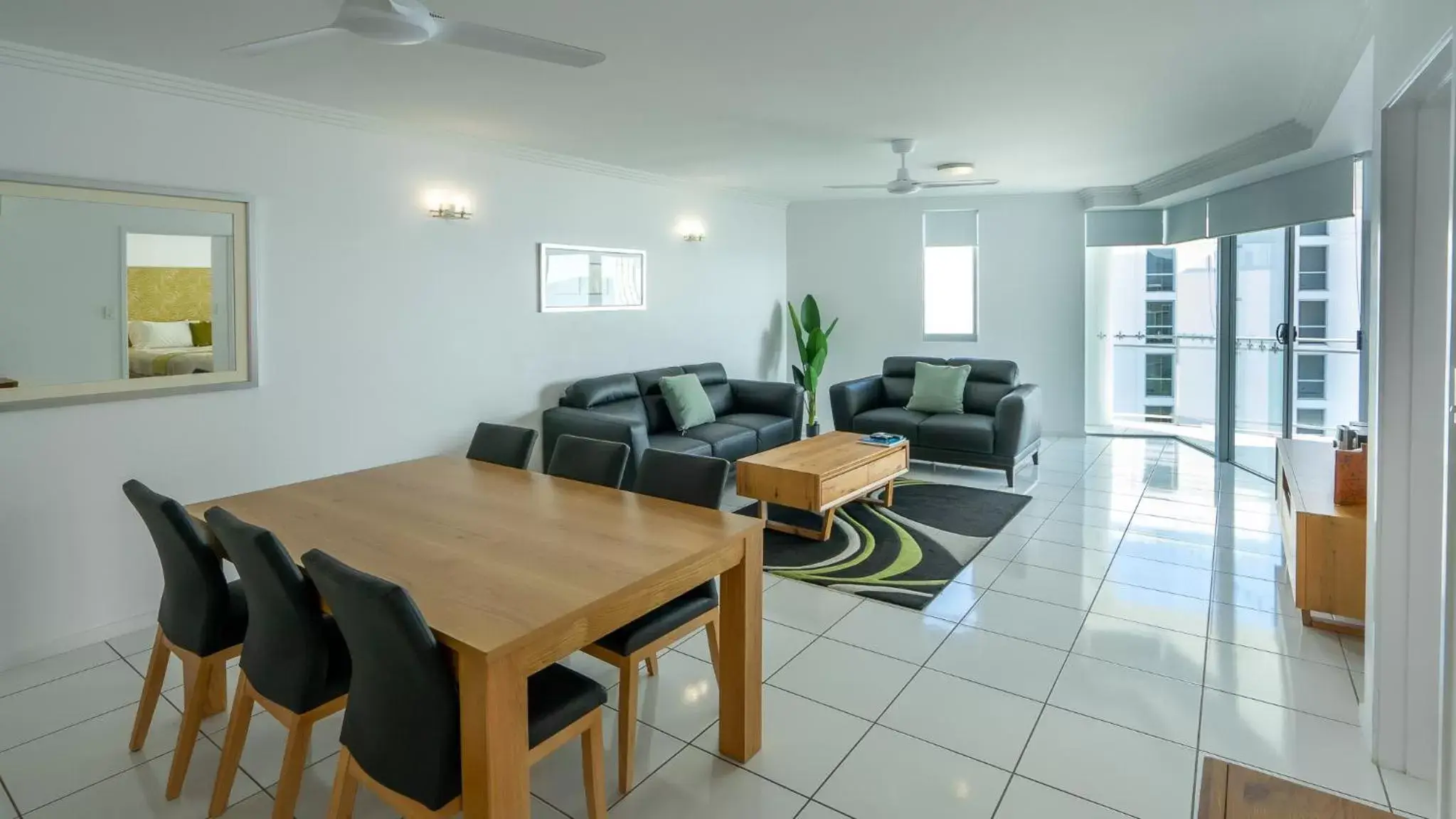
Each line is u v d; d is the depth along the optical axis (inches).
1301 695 109.3
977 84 143.6
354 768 73.0
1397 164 86.8
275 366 153.9
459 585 78.2
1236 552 168.4
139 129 132.8
